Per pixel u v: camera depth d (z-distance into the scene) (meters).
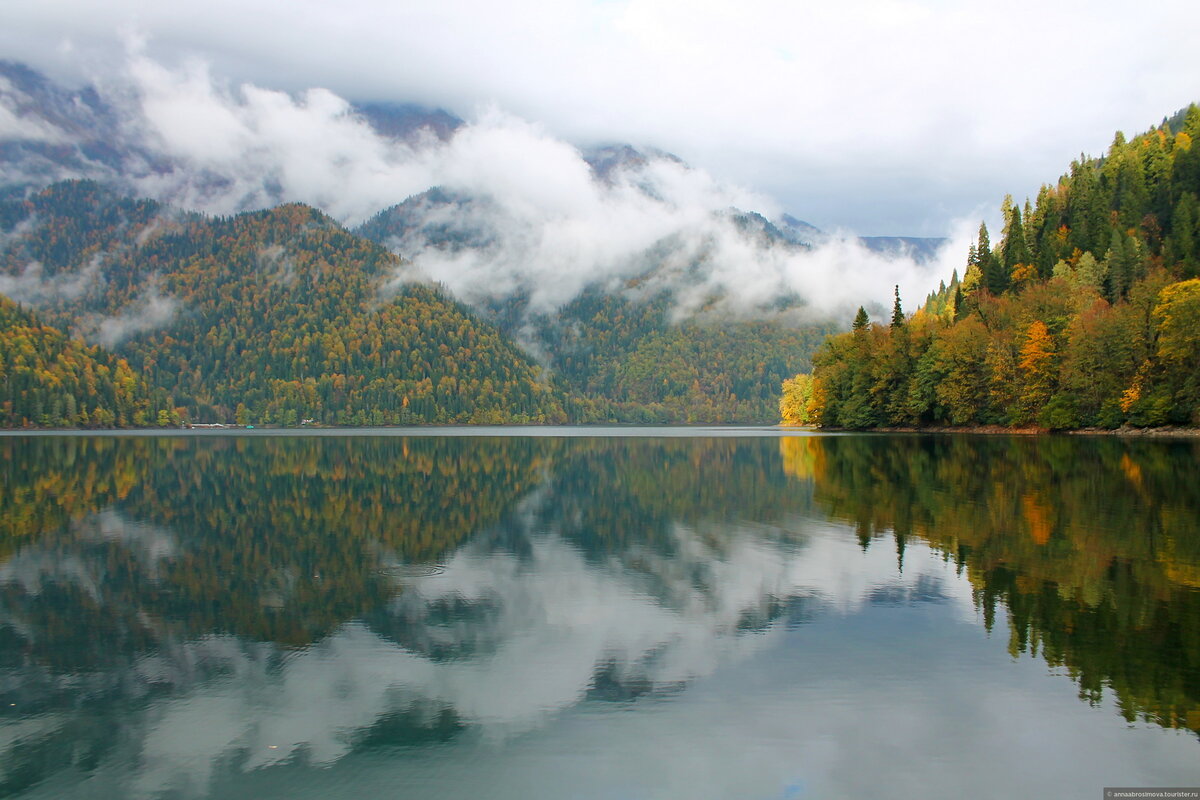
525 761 17.61
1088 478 58.53
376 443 152.12
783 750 17.77
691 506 52.69
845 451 95.25
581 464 91.56
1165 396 94.94
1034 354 109.56
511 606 28.94
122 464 93.44
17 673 23.00
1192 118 186.00
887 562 33.88
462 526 46.25
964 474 64.12
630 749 18.05
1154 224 150.50
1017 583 29.78
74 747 18.61
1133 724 18.45
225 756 18.08
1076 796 15.76
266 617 28.08
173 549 40.06
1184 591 28.33
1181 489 51.88
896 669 21.88
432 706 20.45
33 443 145.25
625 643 24.69
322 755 18.09
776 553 36.56
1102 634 24.12
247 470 85.44
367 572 34.53
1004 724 18.59
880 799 15.81
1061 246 152.12
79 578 33.81
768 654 23.30
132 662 23.84
